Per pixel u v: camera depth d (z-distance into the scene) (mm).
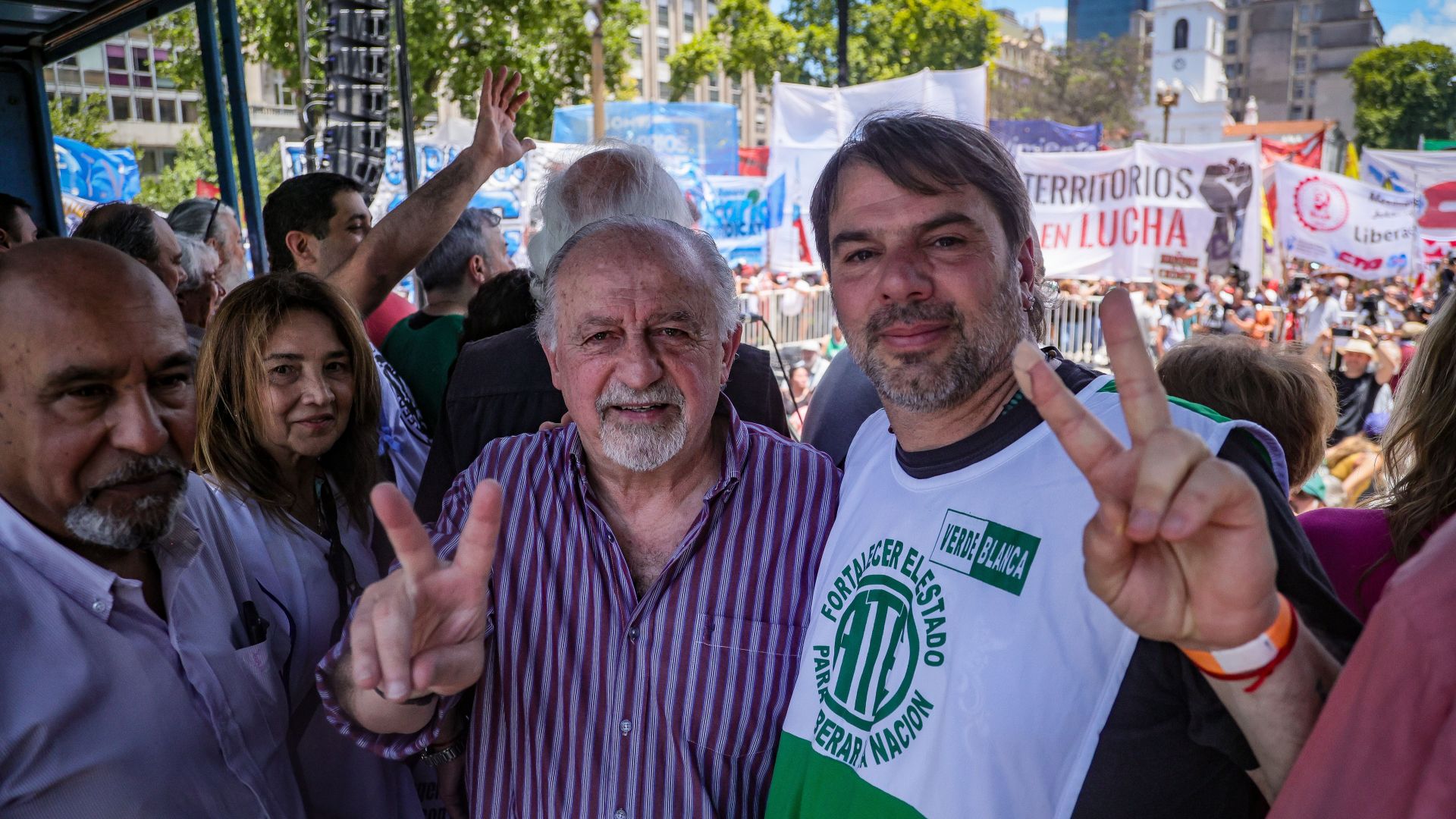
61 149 9688
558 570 1699
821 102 10523
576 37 19766
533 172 9438
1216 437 1134
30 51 5977
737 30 32156
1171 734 1110
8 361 1321
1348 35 58969
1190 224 10844
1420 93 45344
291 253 3350
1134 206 10992
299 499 2020
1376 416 5910
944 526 1322
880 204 1351
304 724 1828
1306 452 1931
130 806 1397
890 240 1353
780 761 1453
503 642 1691
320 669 1510
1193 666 1061
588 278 1645
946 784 1211
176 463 1439
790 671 1651
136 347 1365
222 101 5066
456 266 3266
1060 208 11383
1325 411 1943
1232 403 1913
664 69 48281
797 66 34469
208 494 1800
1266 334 10500
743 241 10969
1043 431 1288
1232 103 61875
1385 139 46062
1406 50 45469
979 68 8086
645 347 1620
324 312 2010
